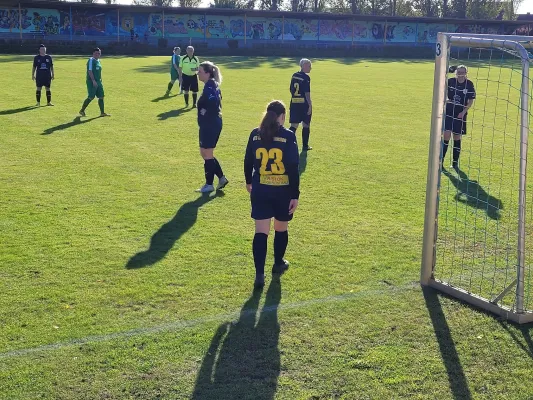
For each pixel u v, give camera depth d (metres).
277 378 4.26
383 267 6.36
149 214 8.09
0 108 17.41
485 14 86.69
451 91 10.59
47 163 10.93
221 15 57.81
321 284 5.89
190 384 4.18
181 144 12.88
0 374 4.26
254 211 5.75
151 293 5.62
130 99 20.17
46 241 6.99
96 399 4.00
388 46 61.12
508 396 4.11
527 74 4.93
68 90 21.84
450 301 5.56
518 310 5.17
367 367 4.43
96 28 53.19
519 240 5.10
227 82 26.44
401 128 15.68
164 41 52.38
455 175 10.65
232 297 5.57
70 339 4.75
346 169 10.97
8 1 48.31
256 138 5.66
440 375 4.34
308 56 51.75
